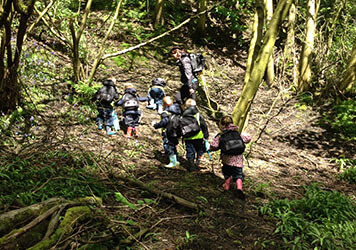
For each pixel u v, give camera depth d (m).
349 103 9.23
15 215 2.87
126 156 5.70
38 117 5.97
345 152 7.73
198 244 3.53
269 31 6.34
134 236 3.33
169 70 10.45
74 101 6.79
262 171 6.30
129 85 6.66
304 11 12.93
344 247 3.89
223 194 4.87
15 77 5.81
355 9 13.00
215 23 13.24
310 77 10.36
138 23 11.96
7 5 5.19
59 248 2.74
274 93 10.40
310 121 9.08
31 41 8.16
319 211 4.54
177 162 5.60
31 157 4.54
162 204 4.26
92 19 11.23
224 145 4.88
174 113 5.68
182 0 13.80
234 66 11.66
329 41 10.98
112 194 4.21
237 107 6.55
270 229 4.06
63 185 3.98
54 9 8.99
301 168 6.80
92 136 6.09
